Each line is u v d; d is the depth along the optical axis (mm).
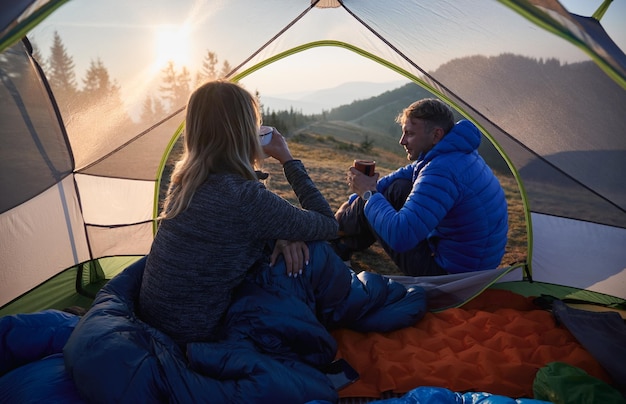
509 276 2963
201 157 1687
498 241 2613
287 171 2064
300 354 1887
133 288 1890
